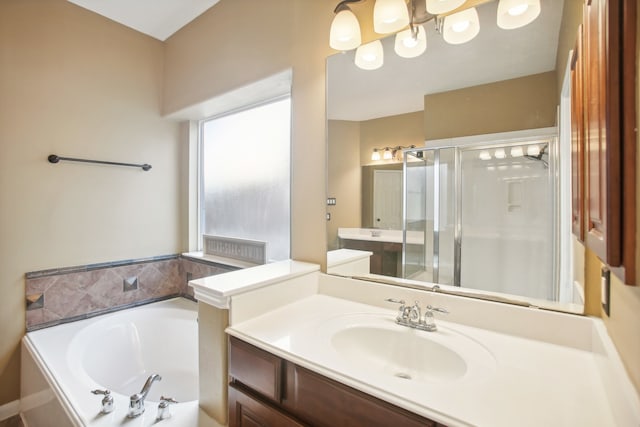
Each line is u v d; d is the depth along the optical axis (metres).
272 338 1.09
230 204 2.55
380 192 1.49
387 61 1.45
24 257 1.96
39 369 1.63
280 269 1.53
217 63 2.16
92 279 2.25
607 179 0.50
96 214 2.27
